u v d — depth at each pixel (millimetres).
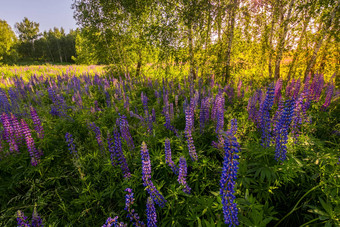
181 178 3355
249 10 12523
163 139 5449
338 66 10922
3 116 5375
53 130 6645
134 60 20484
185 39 13859
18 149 5449
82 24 17688
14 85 15445
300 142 4145
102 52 19609
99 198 3889
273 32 13242
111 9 16938
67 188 4406
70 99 11477
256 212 2604
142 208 3766
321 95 7805
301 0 11898
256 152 3752
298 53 12125
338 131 4934
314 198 3072
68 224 3520
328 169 3311
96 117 7879
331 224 2533
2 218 3758
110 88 12664
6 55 61344
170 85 11617
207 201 3137
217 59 13250
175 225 3141
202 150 4949
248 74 13688
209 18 12258
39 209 3787
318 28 12250
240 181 3441
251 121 5543
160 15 14445
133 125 6672
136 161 4625
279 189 3545
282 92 9273
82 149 5551
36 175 4863
